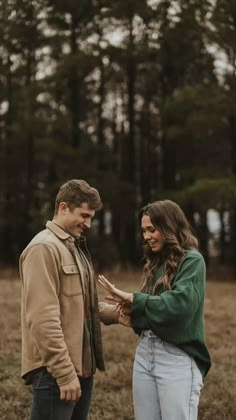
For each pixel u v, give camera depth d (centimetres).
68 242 313
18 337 823
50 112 2436
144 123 3000
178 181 2838
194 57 2323
